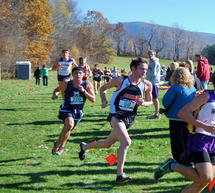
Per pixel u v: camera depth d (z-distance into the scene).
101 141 4.64
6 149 5.97
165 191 3.83
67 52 9.97
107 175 4.44
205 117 3.31
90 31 81.38
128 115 4.32
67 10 72.31
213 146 3.29
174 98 4.21
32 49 46.00
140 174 4.47
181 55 108.62
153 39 108.62
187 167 3.39
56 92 5.35
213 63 104.56
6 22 40.62
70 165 4.91
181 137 4.14
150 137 6.93
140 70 4.20
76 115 5.30
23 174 4.44
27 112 10.82
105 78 25.31
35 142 6.55
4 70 37.59
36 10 46.62
